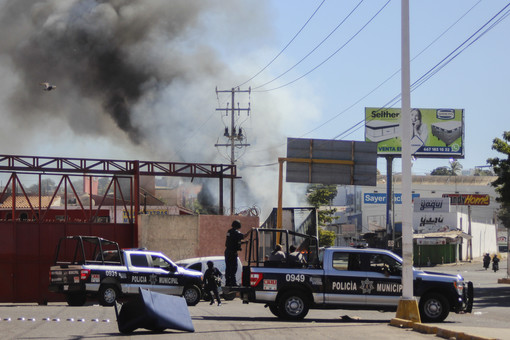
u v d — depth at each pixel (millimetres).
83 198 64938
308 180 38188
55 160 36062
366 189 94688
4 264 34250
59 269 22609
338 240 101812
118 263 22766
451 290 16625
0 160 35312
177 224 37688
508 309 23078
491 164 36438
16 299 34094
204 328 13398
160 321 12219
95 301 28047
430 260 76562
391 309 16531
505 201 36312
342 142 38500
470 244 86562
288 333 12594
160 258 23344
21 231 34688
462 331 12484
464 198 82688
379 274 16609
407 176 14766
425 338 11930
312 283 16438
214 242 38406
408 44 14922
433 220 81688
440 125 72500
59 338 11359
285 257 18062
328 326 14234
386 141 71188
